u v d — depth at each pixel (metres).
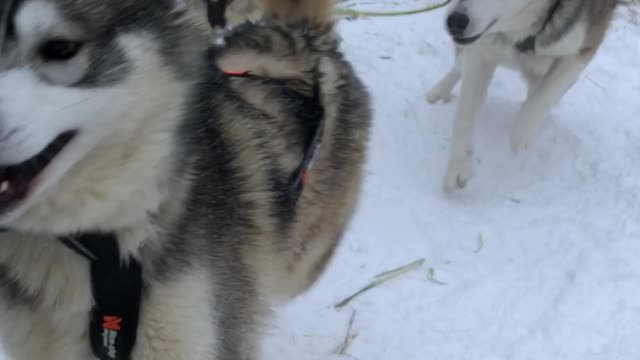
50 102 1.23
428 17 3.33
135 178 1.30
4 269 1.36
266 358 1.96
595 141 2.76
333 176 1.77
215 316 1.42
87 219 1.30
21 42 1.23
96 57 1.26
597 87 3.04
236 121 1.51
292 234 1.66
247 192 1.50
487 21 2.34
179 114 1.33
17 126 1.21
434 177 2.57
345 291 2.16
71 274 1.35
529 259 2.33
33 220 1.29
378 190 2.49
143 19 1.30
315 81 1.74
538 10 2.37
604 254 2.35
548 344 2.09
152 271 1.36
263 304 1.59
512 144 2.57
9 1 1.23
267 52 1.75
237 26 1.83
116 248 1.34
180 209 1.36
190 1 1.46
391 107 2.79
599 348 2.08
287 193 1.60
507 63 2.52
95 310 1.37
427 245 2.34
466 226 2.41
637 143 2.78
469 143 2.48
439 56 3.08
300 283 1.83
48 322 1.38
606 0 2.47
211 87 1.48
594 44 2.49
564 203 2.52
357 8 3.37
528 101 2.54
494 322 2.14
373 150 2.62
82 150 1.26
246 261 1.51
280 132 1.63
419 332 2.09
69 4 1.25
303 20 1.80
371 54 3.04
